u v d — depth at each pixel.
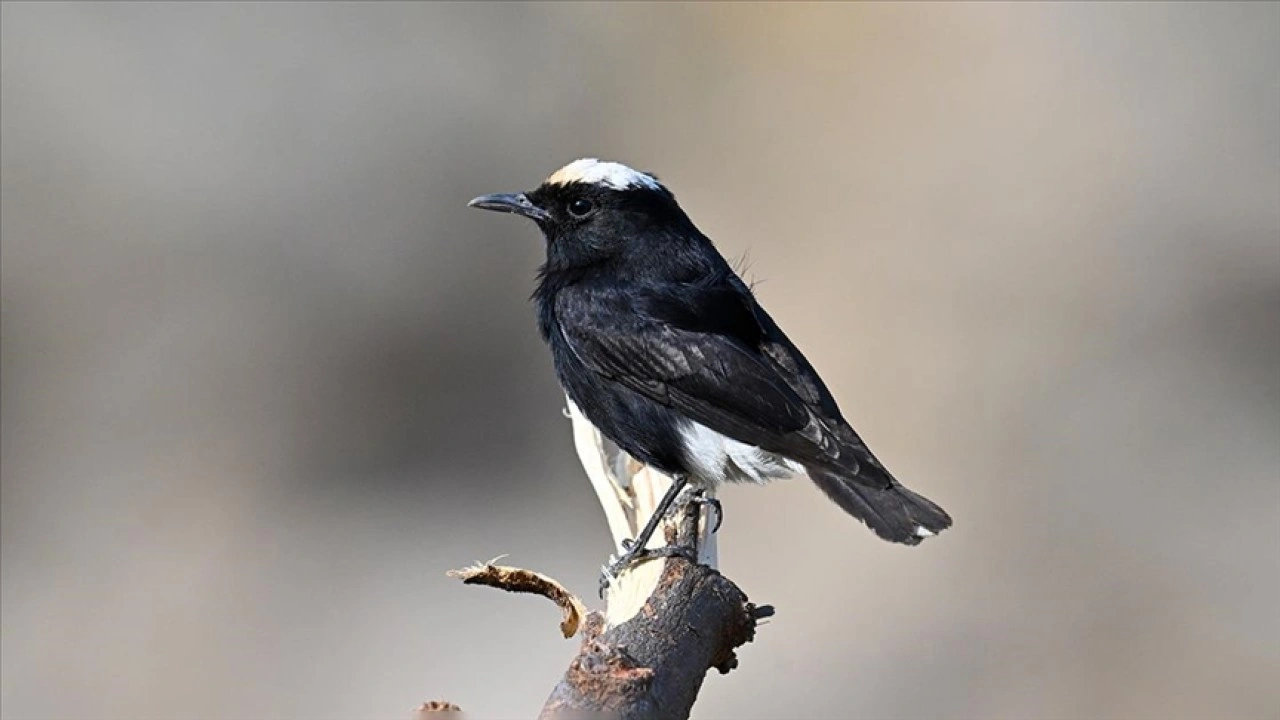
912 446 16.12
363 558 16.22
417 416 17.78
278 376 17.91
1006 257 17.88
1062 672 14.21
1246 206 18.19
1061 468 15.98
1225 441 16.28
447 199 19.05
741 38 20.06
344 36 19.95
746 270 17.39
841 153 19.08
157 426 17.50
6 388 17.78
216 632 15.26
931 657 14.39
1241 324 17.41
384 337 18.22
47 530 16.39
